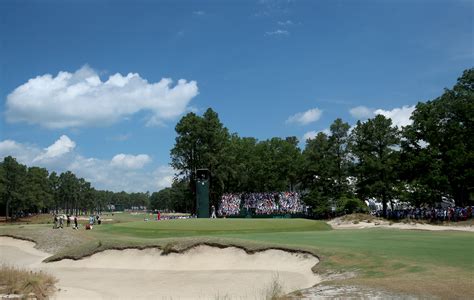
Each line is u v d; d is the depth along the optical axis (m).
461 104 71.19
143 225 54.00
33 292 24.56
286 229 49.19
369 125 82.31
